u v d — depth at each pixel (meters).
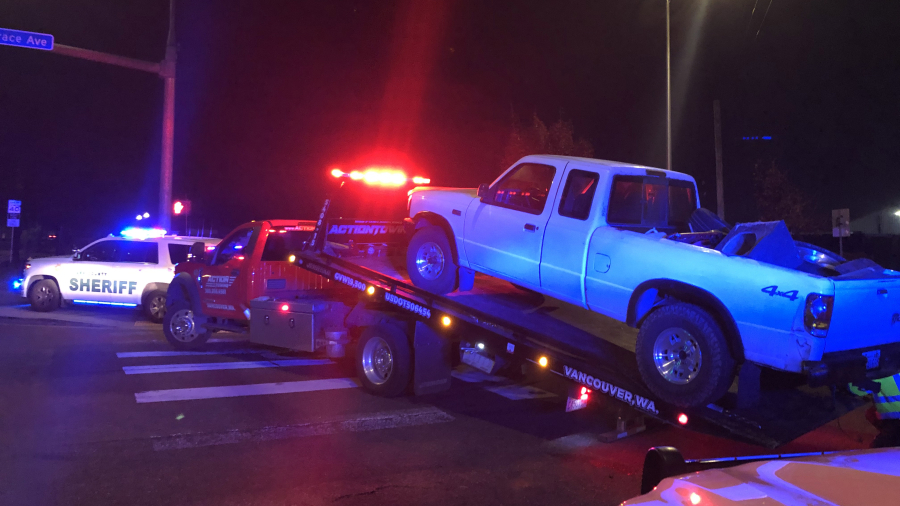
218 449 5.88
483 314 6.73
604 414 7.21
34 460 5.51
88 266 14.30
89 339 11.58
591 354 6.09
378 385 7.86
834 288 4.64
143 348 10.78
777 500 2.29
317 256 8.53
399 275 8.20
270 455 5.76
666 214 6.75
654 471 2.75
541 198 6.80
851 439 6.09
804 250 6.16
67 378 8.47
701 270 5.18
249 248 9.90
